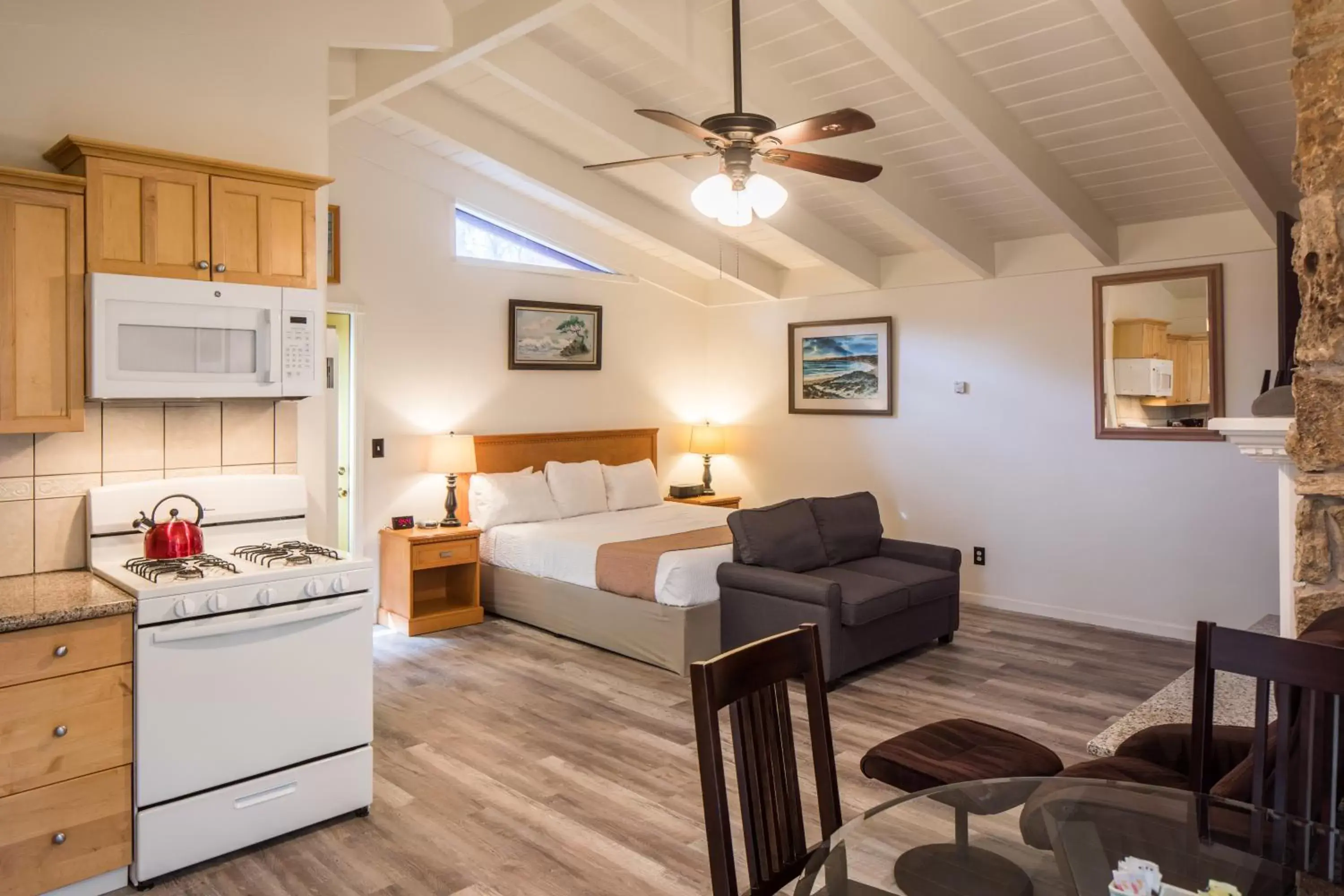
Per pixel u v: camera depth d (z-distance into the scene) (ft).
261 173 10.13
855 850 5.17
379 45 12.06
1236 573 16.26
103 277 9.06
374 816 9.89
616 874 8.70
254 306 10.14
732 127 9.75
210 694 8.73
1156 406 17.04
